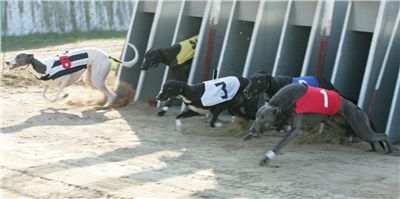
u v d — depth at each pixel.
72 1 20.73
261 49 10.83
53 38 19.11
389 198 6.63
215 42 11.54
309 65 10.20
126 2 21.59
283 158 8.24
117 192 6.88
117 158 8.27
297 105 7.94
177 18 12.51
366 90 9.37
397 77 9.46
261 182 7.18
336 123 8.65
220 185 7.07
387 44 9.60
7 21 19.70
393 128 9.11
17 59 10.87
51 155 8.42
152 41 12.08
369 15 9.79
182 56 11.41
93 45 17.61
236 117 10.34
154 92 12.39
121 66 12.66
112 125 10.23
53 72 11.14
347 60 10.08
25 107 11.46
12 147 8.82
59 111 11.20
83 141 9.16
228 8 11.69
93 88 11.86
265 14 10.80
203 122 10.52
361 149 8.83
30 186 7.24
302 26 10.90
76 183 7.24
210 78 11.55
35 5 20.19
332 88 9.50
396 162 8.09
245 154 8.46
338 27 10.60
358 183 7.14
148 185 7.10
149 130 9.93
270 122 7.78
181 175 7.47
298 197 6.64
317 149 8.78
